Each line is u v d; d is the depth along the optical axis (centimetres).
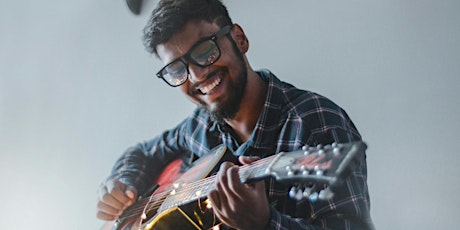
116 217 138
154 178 145
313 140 111
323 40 150
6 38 235
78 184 205
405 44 137
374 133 137
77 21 216
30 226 214
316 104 115
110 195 139
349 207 100
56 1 223
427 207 127
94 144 203
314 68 151
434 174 128
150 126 188
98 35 209
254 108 123
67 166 209
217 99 119
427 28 134
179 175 134
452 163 126
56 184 211
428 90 132
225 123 127
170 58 119
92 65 209
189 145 143
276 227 94
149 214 122
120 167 151
